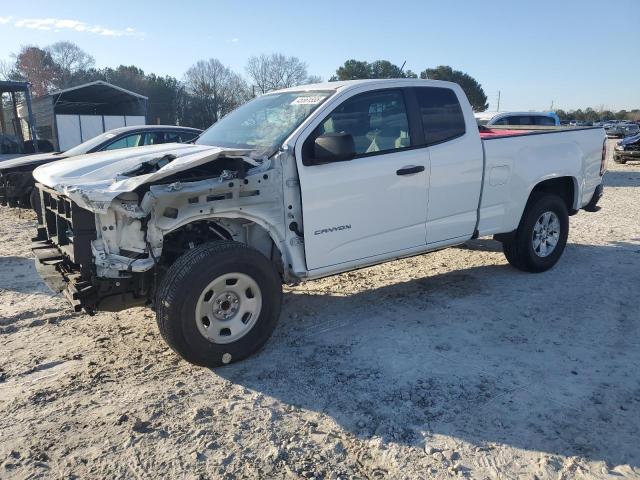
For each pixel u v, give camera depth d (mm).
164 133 10430
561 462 2920
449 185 5180
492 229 5680
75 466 2898
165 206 3748
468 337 4531
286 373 3932
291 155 4234
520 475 2818
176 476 2822
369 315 5062
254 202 4090
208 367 3994
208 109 62750
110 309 4004
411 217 4961
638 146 21812
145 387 3732
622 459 2943
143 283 3936
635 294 5602
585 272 6387
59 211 4172
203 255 3766
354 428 3242
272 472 2854
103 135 10375
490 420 3303
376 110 4754
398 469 2869
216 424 3285
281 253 4332
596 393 3617
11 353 4297
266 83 57031
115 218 3756
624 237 8266
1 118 31484
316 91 4832
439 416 3350
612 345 4379
